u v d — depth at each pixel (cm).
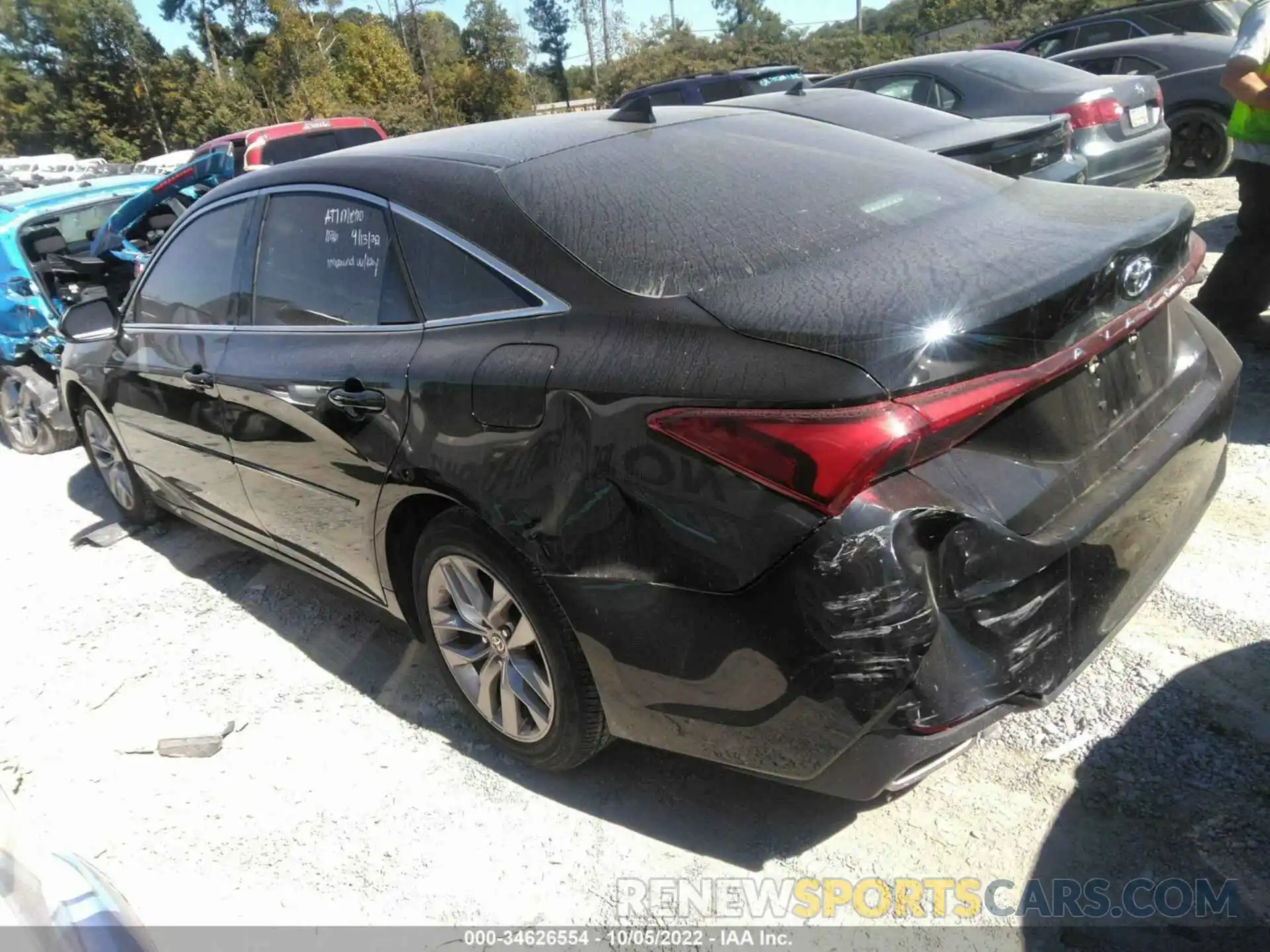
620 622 222
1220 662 283
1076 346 212
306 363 302
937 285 209
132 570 443
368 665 345
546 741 263
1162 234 236
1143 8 1187
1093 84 795
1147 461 235
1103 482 227
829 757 204
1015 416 212
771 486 195
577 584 227
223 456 354
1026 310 201
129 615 400
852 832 246
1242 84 457
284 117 4091
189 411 365
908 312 199
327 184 311
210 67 4725
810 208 257
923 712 196
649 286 231
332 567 329
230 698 334
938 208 262
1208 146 975
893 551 189
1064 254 221
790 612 196
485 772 284
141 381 394
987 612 202
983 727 205
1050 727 269
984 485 203
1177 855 226
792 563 194
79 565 456
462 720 309
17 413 632
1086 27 1234
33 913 146
